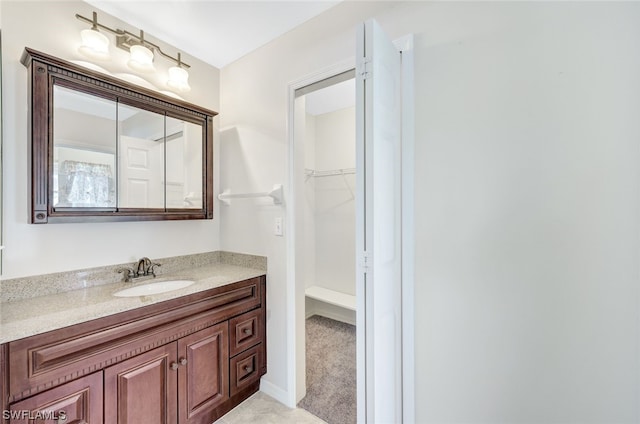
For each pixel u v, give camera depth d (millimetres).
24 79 1300
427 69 1232
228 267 2002
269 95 1854
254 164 1941
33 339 971
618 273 896
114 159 1539
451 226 1186
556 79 979
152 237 1781
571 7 954
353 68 1472
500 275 1087
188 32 1764
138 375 1231
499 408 1095
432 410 1235
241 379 1718
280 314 1808
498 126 1084
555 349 992
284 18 1632
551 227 994
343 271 3119
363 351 964
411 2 1273
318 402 1788
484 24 1109
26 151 1304
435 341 1226
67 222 1340
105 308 1166
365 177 947
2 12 1257
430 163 1228
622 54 883
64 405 1030
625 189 884
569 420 971
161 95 1695
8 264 1259
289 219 1759
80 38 1488
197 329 1470
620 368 897
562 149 973
